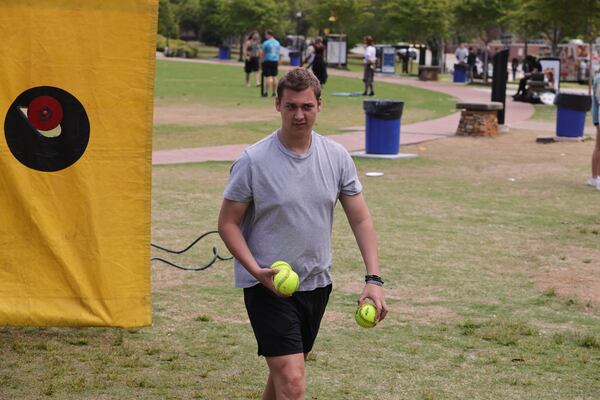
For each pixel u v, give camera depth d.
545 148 21.86
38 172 6.79
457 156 20.00
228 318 8.06
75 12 6.75
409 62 73.44
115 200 6.88
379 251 10.73
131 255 6.93
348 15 77.88
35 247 6.82
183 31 116.06
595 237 11.81
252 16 81.44
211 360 6.96
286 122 4.82
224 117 27.81
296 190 4.87
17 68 6.74
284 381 4.82
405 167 18.06
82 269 6.88
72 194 6.84
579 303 8.73
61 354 7.01
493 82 25.23
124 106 6.85
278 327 4.84
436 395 6.32
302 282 4.96
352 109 32.06
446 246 11.12
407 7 67.44
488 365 6.98
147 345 7.27
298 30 88.25
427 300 8.79
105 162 6.85
